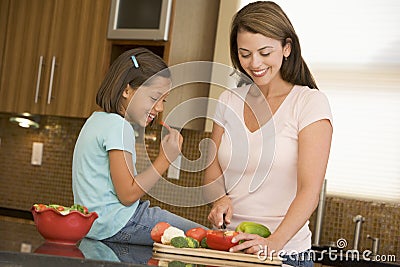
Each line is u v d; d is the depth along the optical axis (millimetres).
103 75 4547
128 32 4434
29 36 4879
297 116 2607
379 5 4320
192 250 2248
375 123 4277
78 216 2250
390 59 4277
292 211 2428
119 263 1921
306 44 4488
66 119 5180
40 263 1880
